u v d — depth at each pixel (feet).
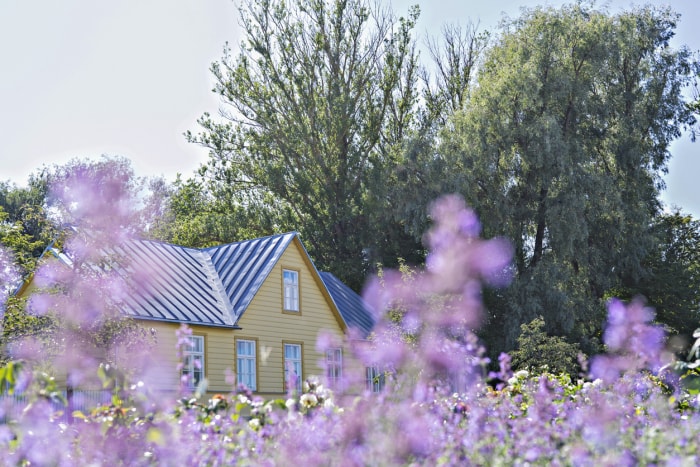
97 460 19.39
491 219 119.65
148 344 62.64
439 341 22.98
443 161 124.77
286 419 20.95
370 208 135.74
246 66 150.61
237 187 154.51
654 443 18.12
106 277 62.13
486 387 24.90
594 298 120.26
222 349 81.71
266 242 92.58
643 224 123.65
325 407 21.36
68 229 62.08
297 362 90.12
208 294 85.81
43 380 20.54
